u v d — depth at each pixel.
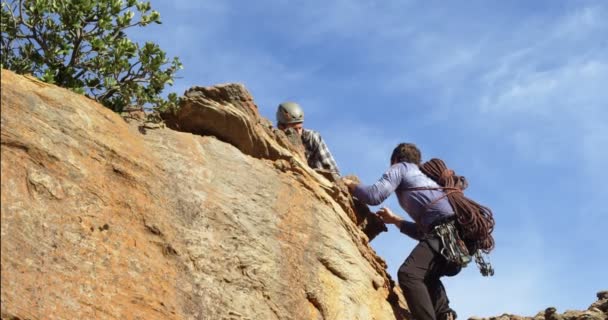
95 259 6.04
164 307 6.24
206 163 7.38
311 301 7.39
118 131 6.89
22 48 7.36
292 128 9.06
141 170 6.77
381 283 8.34
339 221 8.16
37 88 6.50
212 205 7.07
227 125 7.79
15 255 5.59
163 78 7.42
